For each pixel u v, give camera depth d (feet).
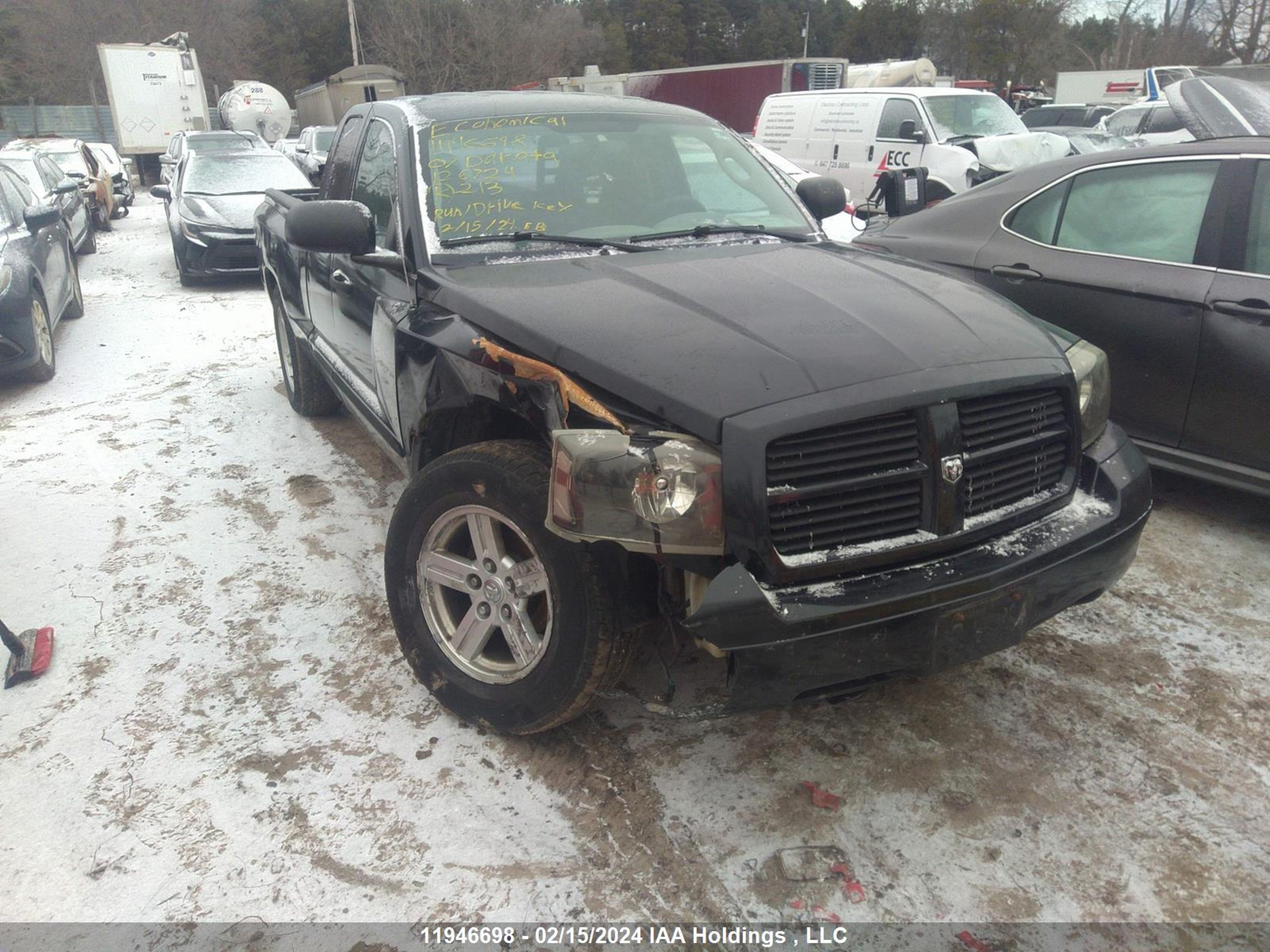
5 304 20.18
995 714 9.70
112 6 147.13
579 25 175.01
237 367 23.08
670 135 12.68
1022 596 7.84
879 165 40.01
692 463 7.09
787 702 7.45
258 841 8.18
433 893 7.64
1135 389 13.70
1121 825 8.22
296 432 18.17
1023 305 14.96
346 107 91.35
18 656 10.66
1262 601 11.69
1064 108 76.84
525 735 9.39
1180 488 15.03
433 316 9.75
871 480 7.34
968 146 37.22
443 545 9.29
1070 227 14.71
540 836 8.20
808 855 7.93
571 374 7.96
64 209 36.14
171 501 15.12
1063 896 7.52
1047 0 142.61
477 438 9.73
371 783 8.84
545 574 8.27
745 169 12.96
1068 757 9.06
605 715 9.70
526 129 11.91
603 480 7.24
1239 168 12.84
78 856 8.04
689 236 11.34
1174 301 13.02
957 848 7.99
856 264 10.32
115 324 27.89
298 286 15.93
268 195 19.47
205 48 161.79
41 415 19.62
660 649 8.82
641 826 8.27
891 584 7.37
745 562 7.13
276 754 9.25
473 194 11.02
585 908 7.47
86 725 9.73
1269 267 12.34
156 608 11.94
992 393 7.80
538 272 9.95
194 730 9.62
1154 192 13.75
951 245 16.20
